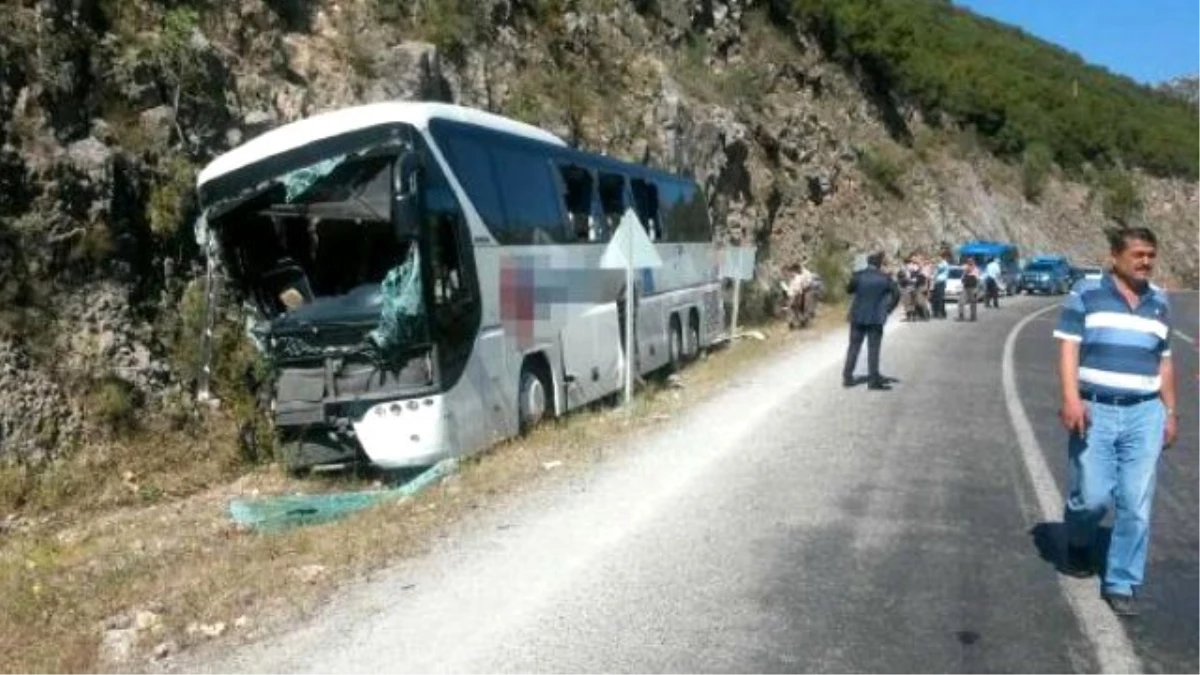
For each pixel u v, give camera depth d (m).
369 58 19.31
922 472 10.48
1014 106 73.88
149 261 14.08
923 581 7.23
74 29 14.27
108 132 14.09
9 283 12.47
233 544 9.12
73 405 12.45
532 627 6.47
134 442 12.70
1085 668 5.85
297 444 11.77
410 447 11.27
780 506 9.15
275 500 10.78
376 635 6.44
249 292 11.90
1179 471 10.84
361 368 11.38
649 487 9.86
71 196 13.24
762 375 17.88
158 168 14.41
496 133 13.40
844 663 5.91
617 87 28.61
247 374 13.41
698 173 30.09
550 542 8.19
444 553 8.00
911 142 56.56
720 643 6.19
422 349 11.27
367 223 11.47
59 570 8.88
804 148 42.34
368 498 10.48
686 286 20.64
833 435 12.34
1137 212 78.12
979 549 7.95
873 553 7.85
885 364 19.36
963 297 31.42
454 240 11.78
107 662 6.30
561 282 14.48
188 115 15.16
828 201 43.09
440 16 22.08
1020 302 45.31
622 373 16.66
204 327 12.03
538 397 13.76
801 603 6.82
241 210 11.67
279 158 11.45
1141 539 6.55
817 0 49.00
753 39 43.50
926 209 52.12
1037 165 70.31
